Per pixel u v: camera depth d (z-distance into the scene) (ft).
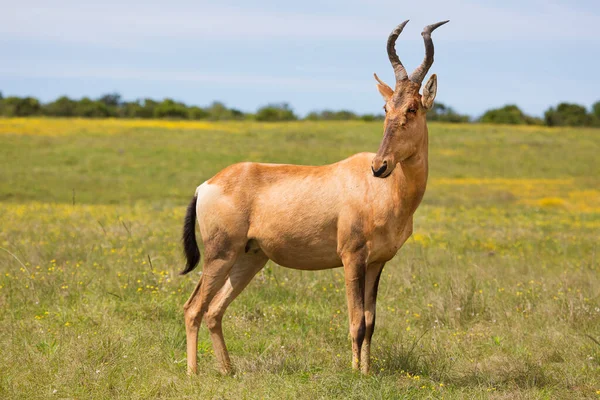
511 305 102.78
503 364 78.54
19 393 63.98
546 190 339.57
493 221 216.95
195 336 76.33
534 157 460.96
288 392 66.90
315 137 520.42
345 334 89.40
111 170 348.38
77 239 146.10
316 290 108.68
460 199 297.53
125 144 440.86
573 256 154.40
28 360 72.28
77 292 100.68
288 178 76.79
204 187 78.28
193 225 80.12
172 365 75.82
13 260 119.85
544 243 170.60
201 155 408.05
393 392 65.98
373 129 587.68
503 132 587.27
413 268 123.85
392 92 73.67
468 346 85.92
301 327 91.09
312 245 75.25
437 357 80.12
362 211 72.79
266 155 417.90
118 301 97.30
